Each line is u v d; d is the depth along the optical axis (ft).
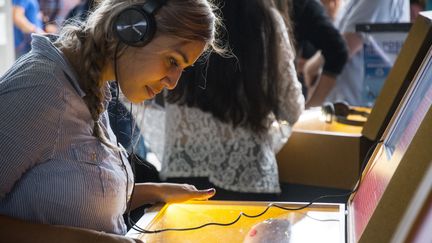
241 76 7.40
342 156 8.18
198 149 7.72
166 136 7.91
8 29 13.41
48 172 4.43
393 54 10.28
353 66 10.93
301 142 8.38
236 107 7.48
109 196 4.67
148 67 4.38
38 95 4.23
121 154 4.95
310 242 4.64
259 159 7.67
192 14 4.35
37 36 4.46
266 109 7.55
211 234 4.93
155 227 5.02
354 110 9.64
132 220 5.66
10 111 4.19
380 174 4.47
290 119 7.82
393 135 4.85
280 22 7.55
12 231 4.33
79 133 4.50
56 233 4.33
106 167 4.68
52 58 4.38
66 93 4.33
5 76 4.34
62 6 13.66
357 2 12.05
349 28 11.96
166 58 4.39
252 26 7.32
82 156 4.51
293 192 8.54
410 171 3.45
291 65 7.68
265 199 7.80
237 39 7.34
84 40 4.58
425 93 4.33
